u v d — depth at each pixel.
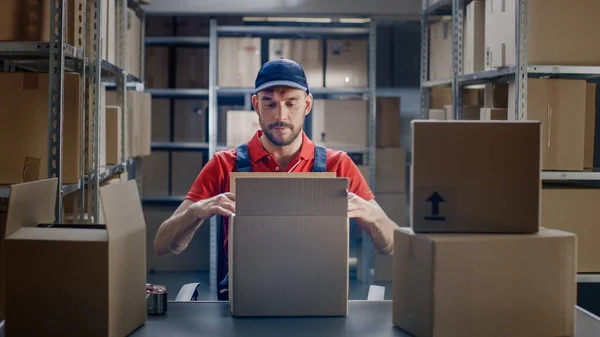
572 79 2.82
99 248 1.32
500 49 2.77
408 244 1.43
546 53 2.64
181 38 4.96
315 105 4.81
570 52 2.65
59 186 2.07
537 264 1.40
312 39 4.84
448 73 3.69
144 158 5.02
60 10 2.08
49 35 2.13
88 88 2.50
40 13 2.13
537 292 1.40
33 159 2.13
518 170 1.43
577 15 2.65
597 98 3.07
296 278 1.53
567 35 2.65
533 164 1.42
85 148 2.49
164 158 5.03
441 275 1.34
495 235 1.41
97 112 2.50
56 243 1.32
